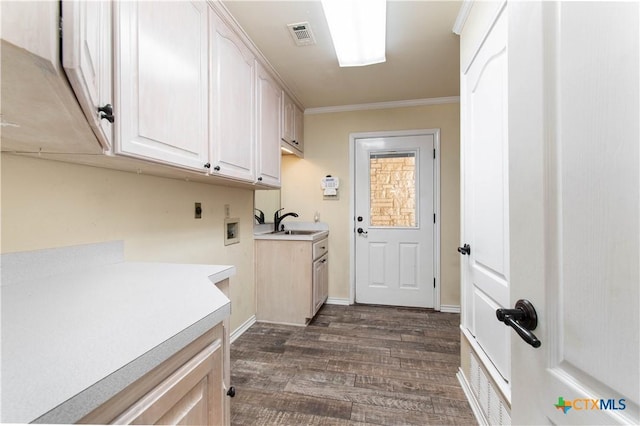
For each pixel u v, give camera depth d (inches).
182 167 50.4
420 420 56.4
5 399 15.2
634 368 15.2
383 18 61.5
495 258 47.1
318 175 130.3
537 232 23.5
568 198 20.2
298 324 103.3
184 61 50.3
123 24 37.2
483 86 52.4
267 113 88.2
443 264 118.5
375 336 93.9
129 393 20.1
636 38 15.1
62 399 15.7
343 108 126.4
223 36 63.4
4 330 23.5
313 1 60.7
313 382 68.4
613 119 16.5
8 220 37.5
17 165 38.3
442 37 74.2
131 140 38.8
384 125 123.7
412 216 122.3
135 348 20.9
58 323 25.1
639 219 14.9
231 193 92.2
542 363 22.9
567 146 20.2
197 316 27.2
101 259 50.1
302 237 103.0
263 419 56.4
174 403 23.9
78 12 20.9
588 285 18.4
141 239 58.2
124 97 37.5
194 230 74.5
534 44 23.7
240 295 97.0
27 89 21.0
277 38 74.3
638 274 15.0
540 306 23.0
